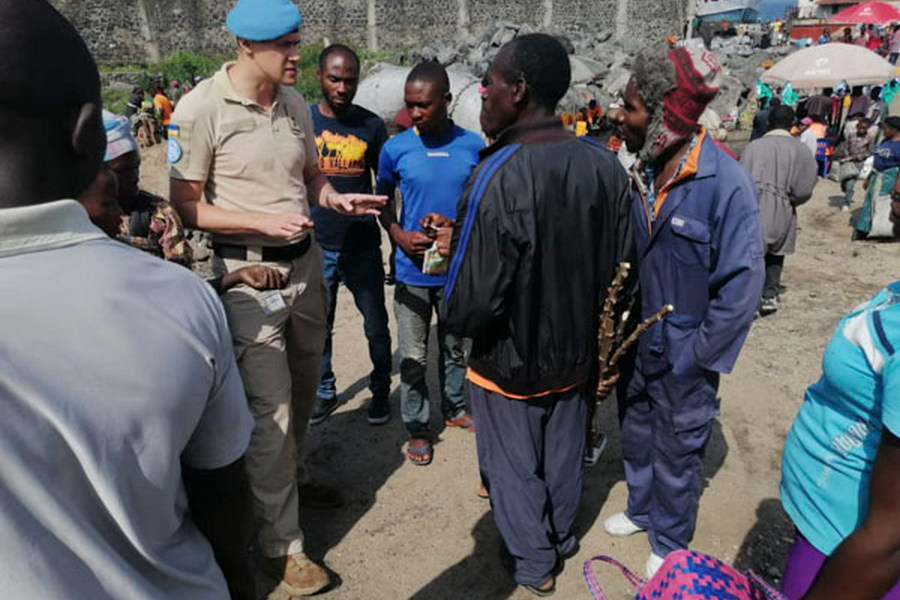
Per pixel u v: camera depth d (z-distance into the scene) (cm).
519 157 217
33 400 74
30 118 81
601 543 293
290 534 264
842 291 603
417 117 317
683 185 231
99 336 79
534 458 252
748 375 445
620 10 3612
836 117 1221
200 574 99
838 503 158
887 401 120
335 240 359
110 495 79
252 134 238
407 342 337
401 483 337
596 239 229
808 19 3484
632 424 275
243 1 226
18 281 77
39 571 73
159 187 1404
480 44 2873
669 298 245
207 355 92
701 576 127
